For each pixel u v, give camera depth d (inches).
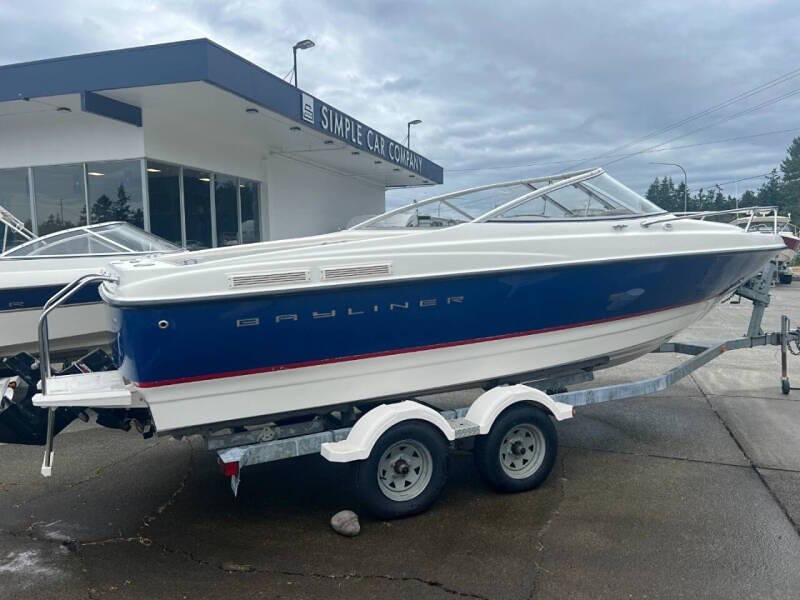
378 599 107.5
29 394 145.2
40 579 116.1
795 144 2716.5
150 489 160.2
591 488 154.3
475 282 151.9
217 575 116.8
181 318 124.0
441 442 141.8
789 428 199.6
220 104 400.2
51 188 427.5
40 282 228.1
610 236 168.7
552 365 170.4
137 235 272.2
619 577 112.7
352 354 142.3
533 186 186.5
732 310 544.4
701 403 231.6
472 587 110.6
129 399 131.4
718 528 131.0
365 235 171.2
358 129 559.5
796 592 107.0
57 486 162.7
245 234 549.6
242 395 134.6
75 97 371.9
